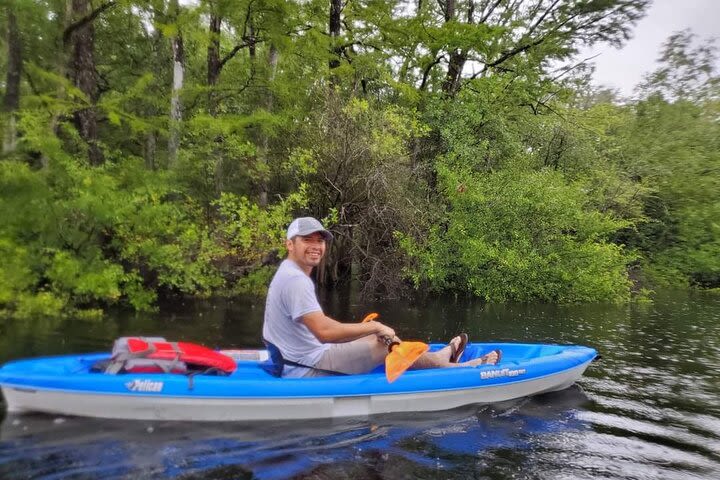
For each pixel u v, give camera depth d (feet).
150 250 24.75
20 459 8.96
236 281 30.68
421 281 33.42
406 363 11.84
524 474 9.33
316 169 30.58
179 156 30.40
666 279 52.03
